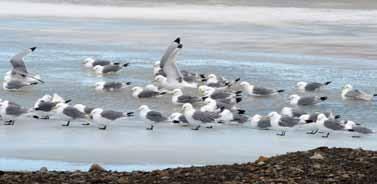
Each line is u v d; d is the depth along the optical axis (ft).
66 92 108.27
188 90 112.27
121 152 73.97
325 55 152.97
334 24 213.05
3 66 131.13
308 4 279.28
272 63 142.00
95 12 241.76
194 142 79.30
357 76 129.39
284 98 108.37
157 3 277.44
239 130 86.28
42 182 54.24
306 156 61.82
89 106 97.55
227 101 98.78
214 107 92.68
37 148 75.10
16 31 185.47
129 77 124.26
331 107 102.32
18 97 103.81
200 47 163.02
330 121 84.79
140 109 87.66
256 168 58.39
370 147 79.25
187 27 201.98
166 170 58.65
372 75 130.62
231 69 134.31
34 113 90.07
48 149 74.79
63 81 117.29
